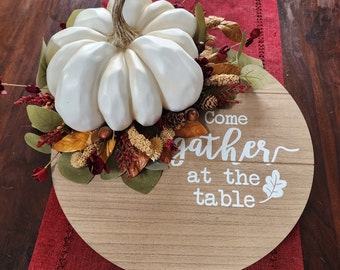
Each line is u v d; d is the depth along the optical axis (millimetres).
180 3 695
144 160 488
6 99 619
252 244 454
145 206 478
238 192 483
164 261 449
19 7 708
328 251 505
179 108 498
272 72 633
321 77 630
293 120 527
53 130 511
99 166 477
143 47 471
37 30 686
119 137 502
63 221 525
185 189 485
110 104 460
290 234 504
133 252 454
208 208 474
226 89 526
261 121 527
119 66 465
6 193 553
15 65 650
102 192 487
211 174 494
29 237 525
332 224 521
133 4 513
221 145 511
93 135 498
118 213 475
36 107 496
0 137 591
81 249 508
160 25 513
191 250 453
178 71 467
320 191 540
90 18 516
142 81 462
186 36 501
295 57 651
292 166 498
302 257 497
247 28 685
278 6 707
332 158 562
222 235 460
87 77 458
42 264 501
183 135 515
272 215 469
